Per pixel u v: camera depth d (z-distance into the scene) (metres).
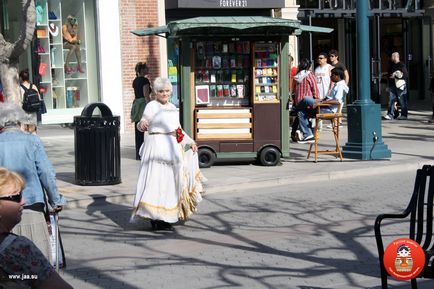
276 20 15.56
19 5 22.42
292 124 20.30
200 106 16.08
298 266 9.05
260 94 16.14
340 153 16.50
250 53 16.12
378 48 29.02
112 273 8.95
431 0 30.67
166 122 10.77
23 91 18.53
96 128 14.04
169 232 11.05
